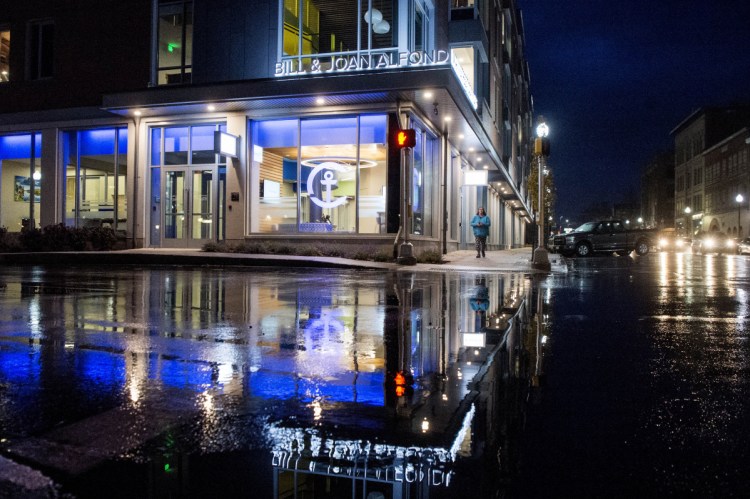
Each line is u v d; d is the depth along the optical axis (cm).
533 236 2022
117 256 1998
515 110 4947
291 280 1336
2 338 588
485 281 1388
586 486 244
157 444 289
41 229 2369
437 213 2527
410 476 251
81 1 2528
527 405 364
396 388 400
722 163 7744
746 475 258
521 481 248
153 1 2417
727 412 352
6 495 229
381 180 2084
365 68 1947
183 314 768
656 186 10988
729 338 617
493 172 3794
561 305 913
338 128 2131
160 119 2297
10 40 2628
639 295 1073
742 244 4547
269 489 237
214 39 2270
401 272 1675
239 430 309
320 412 342
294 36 2234
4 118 2556
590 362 493
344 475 252
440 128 2489
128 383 411
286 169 2175
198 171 2291
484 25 3058
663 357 517
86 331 630
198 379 423
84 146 2491
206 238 2277
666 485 246
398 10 2139
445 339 601
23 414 336
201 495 230
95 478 248
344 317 757
